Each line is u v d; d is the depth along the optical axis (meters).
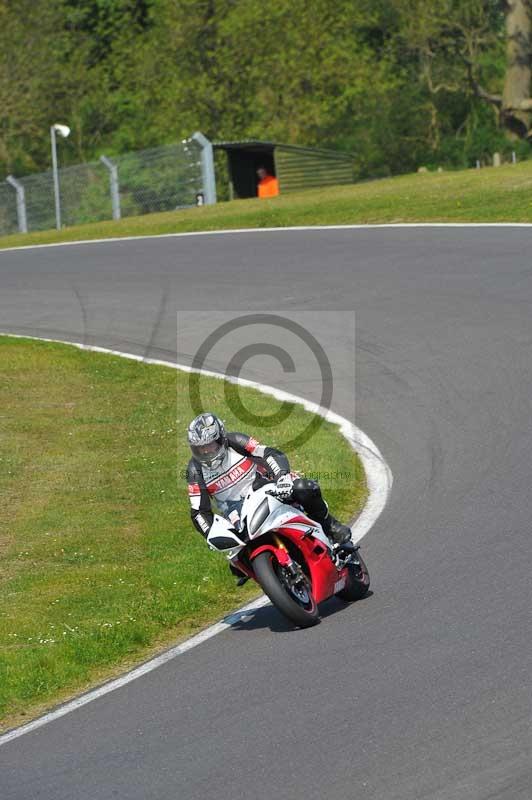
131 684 29.27
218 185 193.62
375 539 38.19
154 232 114.25
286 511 31.14
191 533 41.94
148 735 25.33
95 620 34.19
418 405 53.97
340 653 28.36
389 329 67.62
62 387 66.12
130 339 75.56
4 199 154.12
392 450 48.69
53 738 26.34
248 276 86.81
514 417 49.59
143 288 88.94
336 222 103.12
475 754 21.70
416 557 35.56
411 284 76.88
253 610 33.91
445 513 39.59
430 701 24.41
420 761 21.78
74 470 51.09
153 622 33.62
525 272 75.31
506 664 25.80
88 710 27.89
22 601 37.00
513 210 95.81
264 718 25.05
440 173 126.19
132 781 23.05
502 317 66.06
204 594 35.59
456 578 32.81
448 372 58.03
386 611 31.11
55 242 120.38
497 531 36.59
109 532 43.16
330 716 24.50
